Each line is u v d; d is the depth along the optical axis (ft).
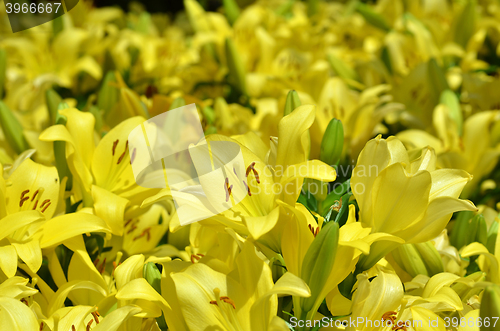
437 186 3.59
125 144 4.00
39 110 5.43
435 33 6.31
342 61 6.17
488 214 4.31
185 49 8.32
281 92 5.99
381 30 7.32
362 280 3.42
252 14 6.87
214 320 3.47
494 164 4.58
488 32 6.57
